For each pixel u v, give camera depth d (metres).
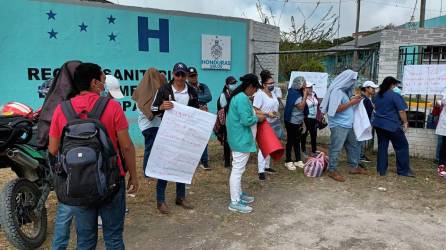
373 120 6.39
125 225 4.25
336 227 4.30
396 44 7.62
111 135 2.59
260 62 9.77
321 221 4.46
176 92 4.43
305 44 17.28
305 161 7.12
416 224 4.40
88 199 2.34
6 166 3.71
